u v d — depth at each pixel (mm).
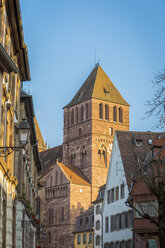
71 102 156000
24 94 43000
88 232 110000
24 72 39719
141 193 57094
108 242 80562
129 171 75250
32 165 61156
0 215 25453
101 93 149000
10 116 30781
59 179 144750
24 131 22328
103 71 157125
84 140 146500
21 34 30781
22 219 40312
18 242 38344
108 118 148000
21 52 34656
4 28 25578
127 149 79125
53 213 145250
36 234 73250
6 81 27078
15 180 31938
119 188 76750
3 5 24578
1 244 25734
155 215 55719
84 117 148375
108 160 145125
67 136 153875
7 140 29859
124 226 73000
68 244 136125
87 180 143125
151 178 32375
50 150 177625
